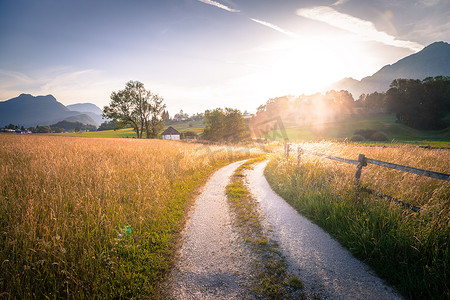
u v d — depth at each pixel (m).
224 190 8.46
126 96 49.72
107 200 5.28
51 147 12.65
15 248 3.43
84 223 4.17
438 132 63.91
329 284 3.08
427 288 2.77
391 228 3.83
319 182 6.77
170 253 4.03
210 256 3.94
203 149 19.23
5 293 2.66
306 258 3.74
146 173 8.23
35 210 4.27
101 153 11.45
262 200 7.05
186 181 9.09
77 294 2.85
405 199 4.69
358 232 3.99
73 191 5.30
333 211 4.88
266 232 4.79
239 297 2.93
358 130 65.94
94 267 3.32
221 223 5.38
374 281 3.10
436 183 5.20
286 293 2.96
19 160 8.43
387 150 9.39
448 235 3.38
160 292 3.06
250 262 3.72
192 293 3.03
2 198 4.65
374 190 5.02
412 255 3.29
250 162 16.56
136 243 4.12
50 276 3.05
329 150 9.07
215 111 48.38
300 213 5.73
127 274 3.32
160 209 5.65
